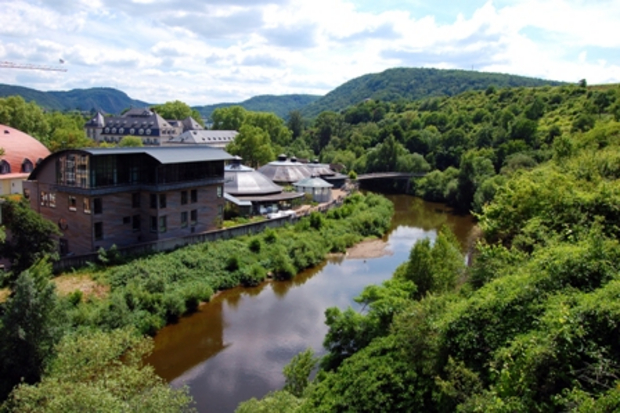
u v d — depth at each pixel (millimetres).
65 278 45875
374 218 87250
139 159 56969
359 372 24359
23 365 29469
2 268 44125
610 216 29906
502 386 17703
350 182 126438
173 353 40031
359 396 22844
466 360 21453
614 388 14742
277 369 37719
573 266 22062
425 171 142750
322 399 24484
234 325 45531
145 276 48906
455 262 38312
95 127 192250
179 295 47781
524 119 138125
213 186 65188
